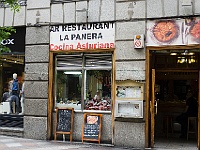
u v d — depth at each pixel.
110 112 12.45
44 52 13.45
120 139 12.09
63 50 13.13
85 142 12.62
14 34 14.45
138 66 11.99
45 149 11.36
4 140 13.05
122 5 12.31
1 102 14.95
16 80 14.62
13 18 14.29
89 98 12.97
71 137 12.84
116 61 12.30
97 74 12.85
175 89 14.88
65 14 13.16
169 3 11.73
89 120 12.70
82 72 13.03
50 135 13.20
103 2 12.59
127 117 11.98
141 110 11.81
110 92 12.64
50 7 13.43
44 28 13.48
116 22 12.38
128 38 12.16
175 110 14.52
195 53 12.31
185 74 14.52
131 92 12.02
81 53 12.97
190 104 13.74
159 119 14.41
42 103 13.35
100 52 12.67
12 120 14.50
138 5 12.10
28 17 13.79
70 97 13.24
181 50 11.77
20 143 12.44
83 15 12.82
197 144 12.38
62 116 13.03
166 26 11.74
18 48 14.36
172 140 13.34
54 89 13.42
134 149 11.73
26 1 14.08
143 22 12.01
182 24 11.56
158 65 13.39
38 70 13.49
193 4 11.48
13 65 14.68
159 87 14.78
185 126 13.88
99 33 12.61
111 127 12.40
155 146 12.07
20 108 14.43
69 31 13.08
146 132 11.81
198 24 11.39
